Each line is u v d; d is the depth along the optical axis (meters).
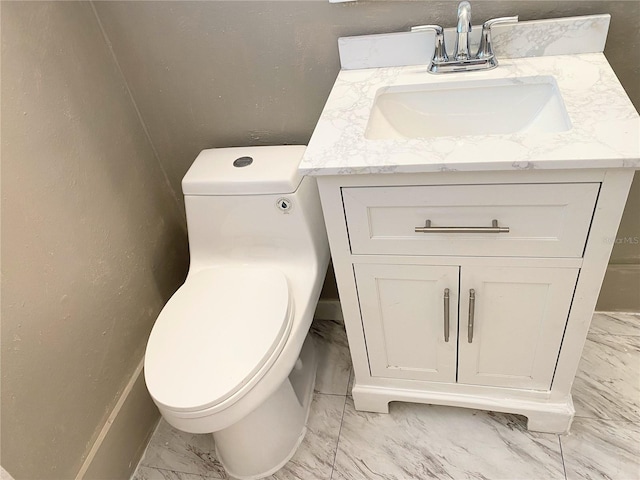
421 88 1.18
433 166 0.91
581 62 1.12
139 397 1.52
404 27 1.23
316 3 1.22
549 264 1.04
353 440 1.44
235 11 1.27
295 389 1.54
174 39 1.35
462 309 1.18
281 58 1.33
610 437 1.34
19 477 1.13
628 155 0.84
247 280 1.34
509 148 0.91
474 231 1.01
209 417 1.09
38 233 1.17
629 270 1.53
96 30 1.34
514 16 1.11
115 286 1.43
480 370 1.31
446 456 1.37
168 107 1.49
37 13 1.17
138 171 1.52
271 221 1.35
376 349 1.33
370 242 1.10
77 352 1.29
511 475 1.30
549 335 1.17
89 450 1.34
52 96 1.21
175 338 1.21
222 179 1.32
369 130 1.09
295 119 1.44
